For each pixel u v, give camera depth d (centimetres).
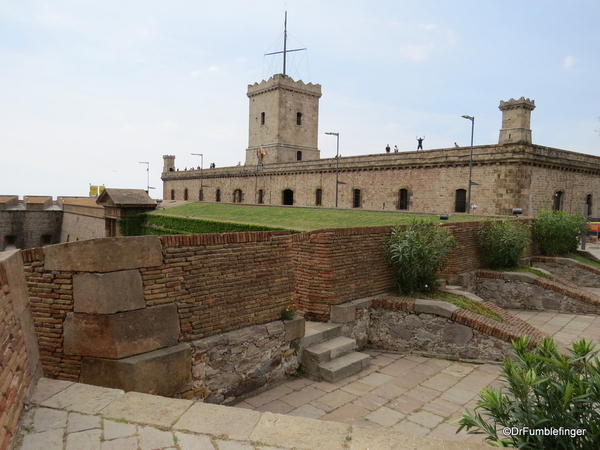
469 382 855
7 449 388
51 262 625
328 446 434
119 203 3097
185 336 688
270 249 825
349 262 1045
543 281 1484
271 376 814
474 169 3077
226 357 732
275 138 5297
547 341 487
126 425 460
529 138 3016
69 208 4741
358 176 3900
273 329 809
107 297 605
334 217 2061
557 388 412
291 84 5294
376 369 923
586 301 1410
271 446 434
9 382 430
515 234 1602
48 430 443
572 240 2048
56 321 625
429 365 953
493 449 423
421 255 1112
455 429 666
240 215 2555
